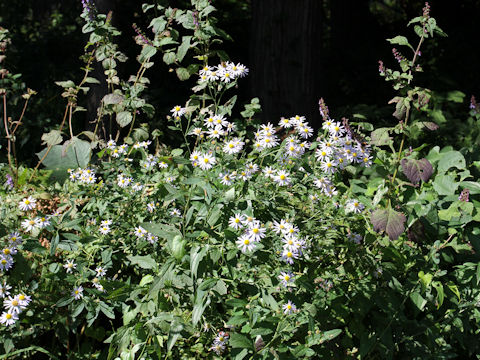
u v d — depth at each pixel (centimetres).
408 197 327
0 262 270
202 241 265
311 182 299
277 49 699
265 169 291
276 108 707
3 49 451
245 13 1097
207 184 258
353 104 873
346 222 290
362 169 415
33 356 286
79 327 296
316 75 716
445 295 302
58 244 284
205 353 271
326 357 274
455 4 1106
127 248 295
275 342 258
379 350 280
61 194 338
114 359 269
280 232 270
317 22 709
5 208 305
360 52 984
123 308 277
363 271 288
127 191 317
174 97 762
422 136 555
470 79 930
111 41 397
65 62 780
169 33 359
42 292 282
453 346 316
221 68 316
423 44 1028
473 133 561
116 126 548
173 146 626
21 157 611
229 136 302
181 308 275
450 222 314
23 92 615
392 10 1552
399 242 306
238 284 274
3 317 260
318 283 276
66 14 912
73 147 383
